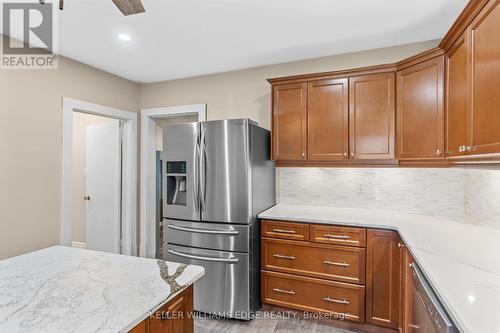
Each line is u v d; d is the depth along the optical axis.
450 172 2.35
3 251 2.23
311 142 2.53
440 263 1.32
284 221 2.38
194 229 2.48
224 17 2.03
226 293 2.38
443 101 1.93
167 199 2.63
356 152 2.38
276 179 3.01
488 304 0.96
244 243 2.33
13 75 2.32
